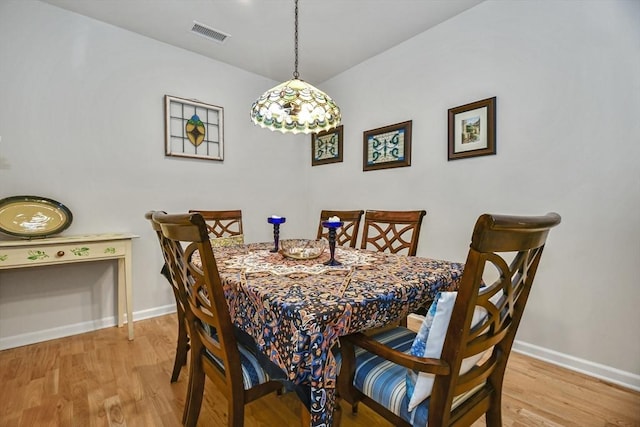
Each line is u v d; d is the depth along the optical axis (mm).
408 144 2631
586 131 1733
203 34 2547
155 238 2650
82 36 2293
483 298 749
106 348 2047
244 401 1002
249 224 3262
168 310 2725
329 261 1429
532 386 1635
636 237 1597
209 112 2938
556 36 1829
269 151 3400
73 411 1418
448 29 2346
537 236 787
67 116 2238
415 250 1840
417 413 839
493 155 2111
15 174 2055
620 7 1615
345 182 3246
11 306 2068
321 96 1905
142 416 1395
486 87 2139
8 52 2033
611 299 1677
